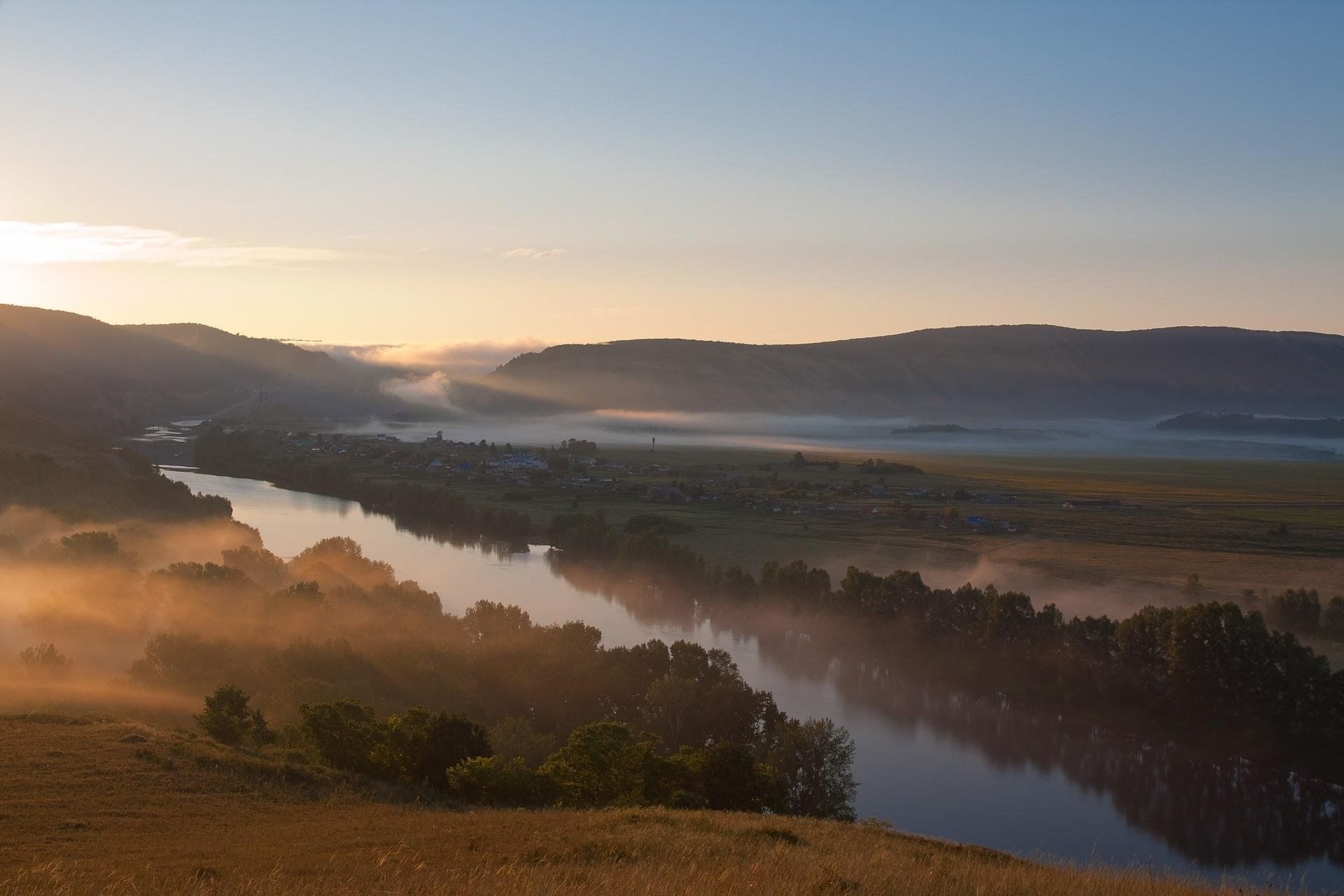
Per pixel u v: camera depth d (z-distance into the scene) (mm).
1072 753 101000
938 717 110688
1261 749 99500
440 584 158750
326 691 78438
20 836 36094
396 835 37469
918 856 36781
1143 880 29953
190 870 30234
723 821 41125
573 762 55562
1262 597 156500
